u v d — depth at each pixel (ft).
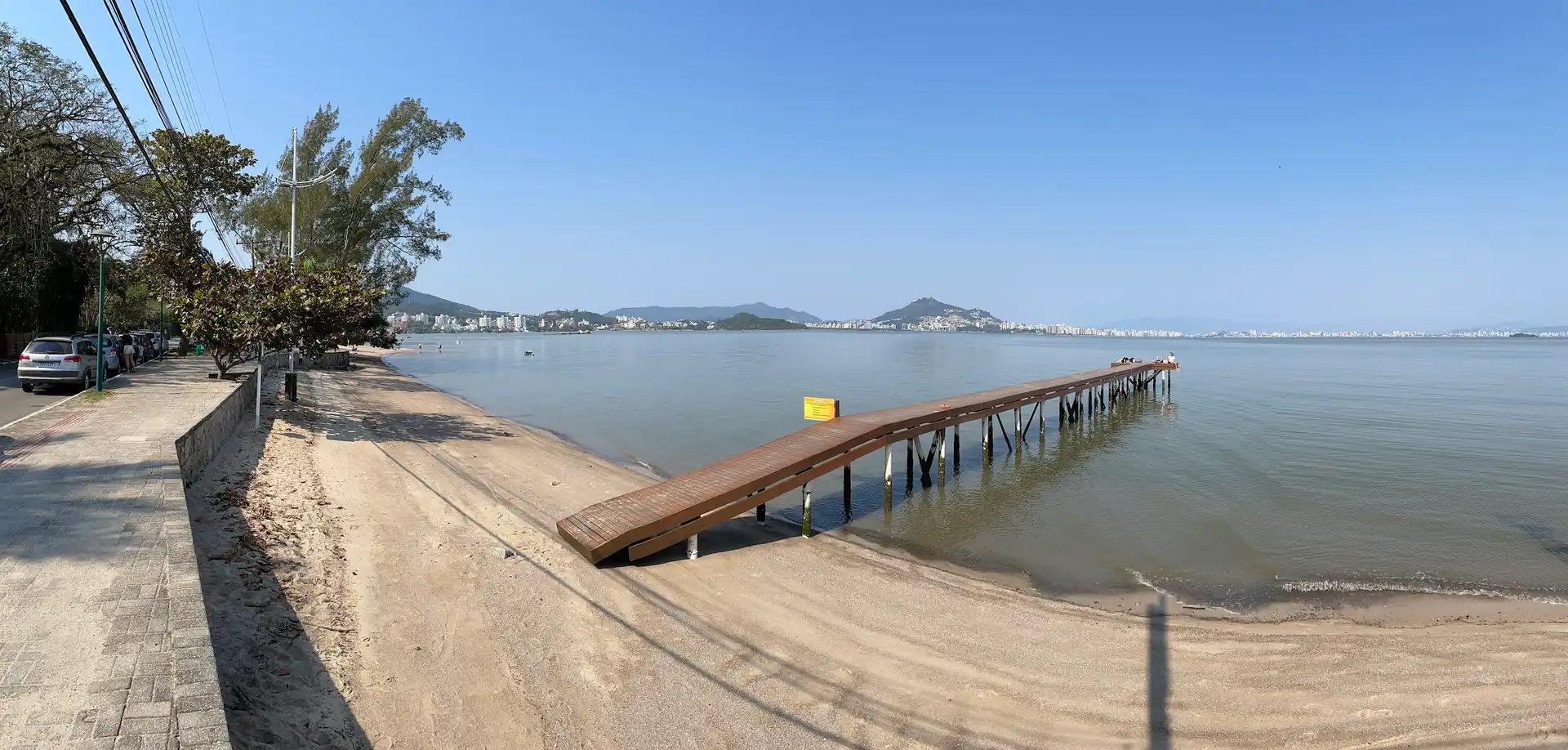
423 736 17.04
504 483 43.52
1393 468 60.39
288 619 20.83
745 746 18.01
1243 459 64.90
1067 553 37.27
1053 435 82.23
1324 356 321.52
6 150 78.84
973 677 22.34
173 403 47.16
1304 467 61.26
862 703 20.48
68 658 13.69
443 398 96.48
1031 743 18.89
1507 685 22.52
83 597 16.37
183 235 93.66
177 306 55.47
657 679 21.08
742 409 96.73
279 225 114.73
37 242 84.48
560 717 18.71
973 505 48.11
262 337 48.57
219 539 24.97
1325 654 24.70
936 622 26.66
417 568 27.40
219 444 41.93
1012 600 29.50
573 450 59.98
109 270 102.78
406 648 21.03
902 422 48.80
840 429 48.21
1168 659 24.09
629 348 366.63
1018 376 168.66
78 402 47.44
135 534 20.59
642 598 27.20
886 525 42.93
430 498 37.55
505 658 21.36
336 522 31.17
